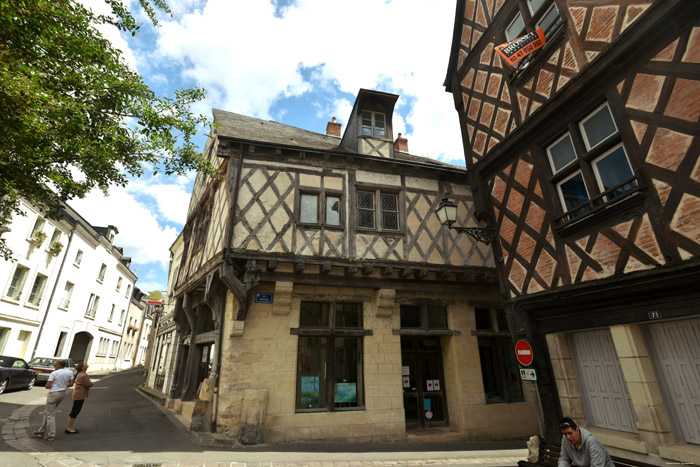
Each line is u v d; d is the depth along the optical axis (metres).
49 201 5.40
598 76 4.48
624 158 4.30
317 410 7.06
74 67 4.35
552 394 5.14
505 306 5.91
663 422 3.93
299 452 5.90
